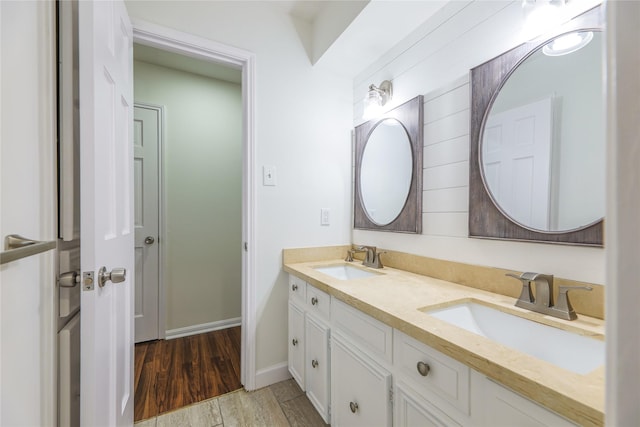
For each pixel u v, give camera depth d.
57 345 0.76
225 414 1.52
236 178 2.71
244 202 1.77
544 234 0.99
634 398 0.21
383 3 1.37
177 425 1.44
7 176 0.54
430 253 1.48
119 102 1.08
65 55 0.75
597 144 0.87
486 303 1.06
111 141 0.97
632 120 0.21
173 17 1.51
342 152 2.06
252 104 1.72
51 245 0.57
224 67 2.42
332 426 1.30
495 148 1.15
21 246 0.53
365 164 1.95
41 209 0.67
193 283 2.54
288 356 1.81
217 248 2.63
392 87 1.72
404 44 1.63
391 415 0.97
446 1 1.36
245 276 1.76
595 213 0.88
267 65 1.77
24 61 0.59
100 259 0.83
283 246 1.84
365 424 1.08
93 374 0.76
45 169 0.68
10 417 0.54
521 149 1.06
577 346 0.81
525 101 1.05
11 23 0.55
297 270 1.65
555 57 0.97
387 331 0.98
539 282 0.94
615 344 0.22
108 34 0.94
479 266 1.23
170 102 2.43
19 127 0.58
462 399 0.72
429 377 0.82
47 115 0.69
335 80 2.02
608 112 0.23
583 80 0.90
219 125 2.63
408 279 1.42
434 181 1.45
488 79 1.17
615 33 0.23
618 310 0.22
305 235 1.91
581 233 0.90
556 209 0.96
